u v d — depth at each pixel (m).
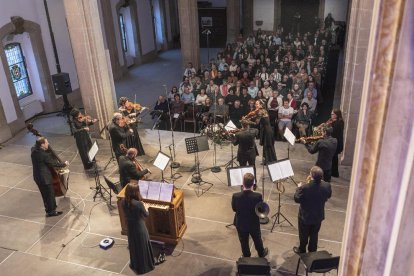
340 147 8.36
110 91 11.41
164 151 10.28
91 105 10.98
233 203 5.79
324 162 7.86
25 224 7.68
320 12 23.52
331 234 6.96
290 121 10.93
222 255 6.61
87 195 8.52
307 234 5.98
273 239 6.89
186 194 8.33
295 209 7.69
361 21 7.75
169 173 9.17
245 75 14.09
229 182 6.35
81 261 6.63
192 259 6.55
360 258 1.33
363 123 1.24
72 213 7.93
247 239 5.95
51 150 7.79
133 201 5.76
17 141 11.50
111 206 8.09
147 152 10.29
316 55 16.73
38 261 6.68
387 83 1.13
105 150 10.57
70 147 10.89
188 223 7.43
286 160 6.54
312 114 11.33
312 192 5.71
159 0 22.44
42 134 11.91
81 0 10.00
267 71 14.87
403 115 1.12
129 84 17.44
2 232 7.48
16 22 12.12
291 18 24.12
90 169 9.56
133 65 20.62
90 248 6.93
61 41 14.38
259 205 5.64
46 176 7.57
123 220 7.03
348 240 1.39
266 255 6.51
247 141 7.96
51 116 13.62
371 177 1.23
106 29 17.31
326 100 14.27
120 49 18.56
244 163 8.13
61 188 8.03
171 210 6.55
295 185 8.49
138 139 9.85
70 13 10.06
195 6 16.66
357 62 8.09
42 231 7.45
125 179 7.29
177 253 6.69
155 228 6.86
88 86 10.77
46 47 13.62
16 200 8.51
